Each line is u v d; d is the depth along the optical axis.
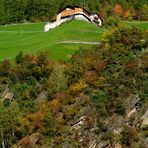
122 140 152.88
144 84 166.50
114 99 166.00
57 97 179.38
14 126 171.00
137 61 178.38
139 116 157.12
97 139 158.12
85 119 165.25
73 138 162.62
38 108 178.38
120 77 173.75
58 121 169.12
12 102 183.62
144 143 149.12
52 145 162.75
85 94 174.88
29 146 165.75
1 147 170.00
